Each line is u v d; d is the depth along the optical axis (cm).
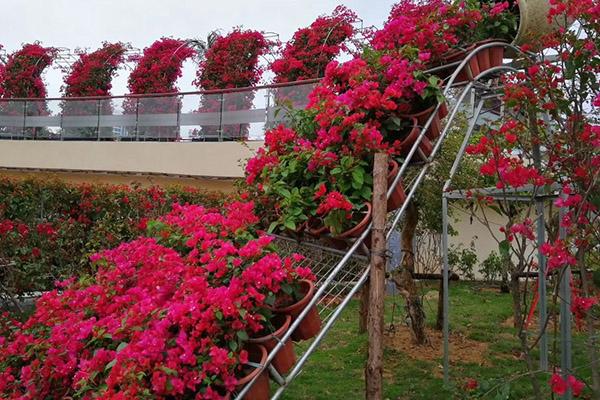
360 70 341
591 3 284
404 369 502
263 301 235
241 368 229
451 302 838
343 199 276
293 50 1135
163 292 262
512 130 308
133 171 1040
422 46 364
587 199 284
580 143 286
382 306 268
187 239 289
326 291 282
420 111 338
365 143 300
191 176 998
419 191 540
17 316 495
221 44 1260
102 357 236
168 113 1037
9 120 1158
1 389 275
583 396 352
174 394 208
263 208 332
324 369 499
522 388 430
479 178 523
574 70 291
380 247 271
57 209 623
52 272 574
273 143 347
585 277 284
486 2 432
